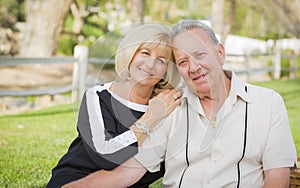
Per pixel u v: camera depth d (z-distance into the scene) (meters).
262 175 2.37
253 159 2.32
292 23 15.10
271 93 2.36
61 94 8.69
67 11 12.38
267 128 2.31
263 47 18.05
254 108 2.31
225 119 2.31
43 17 12.17
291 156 2.32
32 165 4.29
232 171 2.31
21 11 15.35
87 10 16.30
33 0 12.22
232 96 2.31
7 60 7.86
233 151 2.30
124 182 2.37
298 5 14.98
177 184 2.40
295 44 18.80
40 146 4.97
